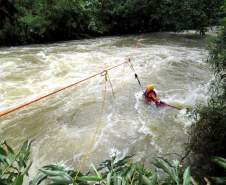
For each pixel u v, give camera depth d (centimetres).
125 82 760
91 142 484
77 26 1454
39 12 1327
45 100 648
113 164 222
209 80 777
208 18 1392
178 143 478
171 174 200
